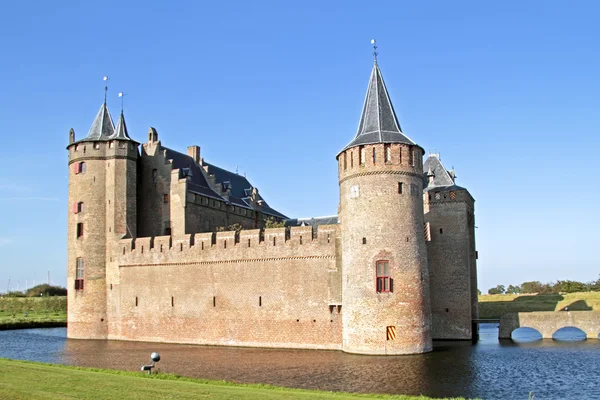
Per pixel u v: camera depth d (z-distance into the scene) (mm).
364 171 37562
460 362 32375
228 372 29219
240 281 43906
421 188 38719
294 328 41250
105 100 54969
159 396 18438
